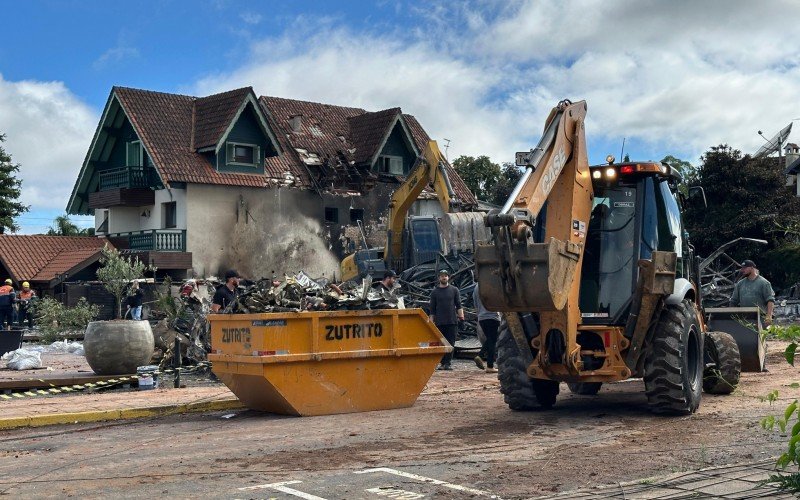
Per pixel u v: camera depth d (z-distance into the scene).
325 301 12.16
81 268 40.31
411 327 12.33
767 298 15.48
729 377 12.37
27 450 9.58
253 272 43.38
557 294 9.99
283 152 44.88
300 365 11.55
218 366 12.23
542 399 11.70
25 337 27.58
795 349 5.02
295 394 11.52
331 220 46.06
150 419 11.91
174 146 42.41
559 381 11.17
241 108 42.59
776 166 40.03
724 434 9.30
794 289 34.69
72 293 34.31
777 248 35.75
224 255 42.72
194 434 10.38
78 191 47.50
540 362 10.96
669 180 12.11
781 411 10.77
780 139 31.78
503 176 63.28
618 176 11.27
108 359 15.75
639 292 10.66
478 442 9.30
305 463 8.35
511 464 8.06
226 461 8.56
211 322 12.53
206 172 42.19
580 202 10.94
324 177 45.62
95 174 47.16
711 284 31.89
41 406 12.59
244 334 11.77
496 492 6.96
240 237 43.09
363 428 10.48
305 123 48.06
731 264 37.62
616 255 11.20
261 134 43.81
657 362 10.70
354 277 30.02
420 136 50.34
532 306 10.05
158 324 18.81
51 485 7.68
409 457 8.54
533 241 10.98
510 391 11.56
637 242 11.05
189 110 44.62
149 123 42.75
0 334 20.20
